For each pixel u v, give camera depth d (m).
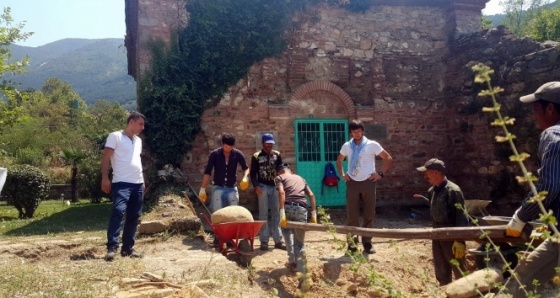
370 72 13.66
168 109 11.58
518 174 11.39
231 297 5.05
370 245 7.46
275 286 6.03
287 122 12.79
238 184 12.23
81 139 36.53
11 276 5.09
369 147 7.38
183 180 10.94
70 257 6.62
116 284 5.01
